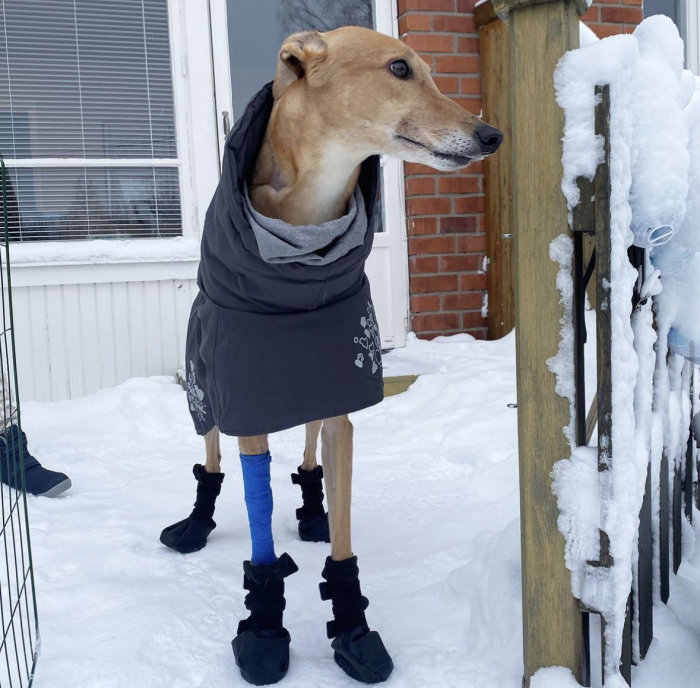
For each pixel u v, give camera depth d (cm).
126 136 434
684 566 189
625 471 130
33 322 410
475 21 463
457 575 184
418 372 411
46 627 173
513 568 173
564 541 134
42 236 421
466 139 159
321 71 160
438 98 164
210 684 154
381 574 198
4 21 409
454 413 351
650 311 148
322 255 163
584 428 134
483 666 152
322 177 165
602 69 122
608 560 131
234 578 202
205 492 229
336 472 167
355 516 251
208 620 178
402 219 475
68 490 281
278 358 163
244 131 158
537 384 135
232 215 151
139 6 430
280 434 358
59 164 420
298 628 176
